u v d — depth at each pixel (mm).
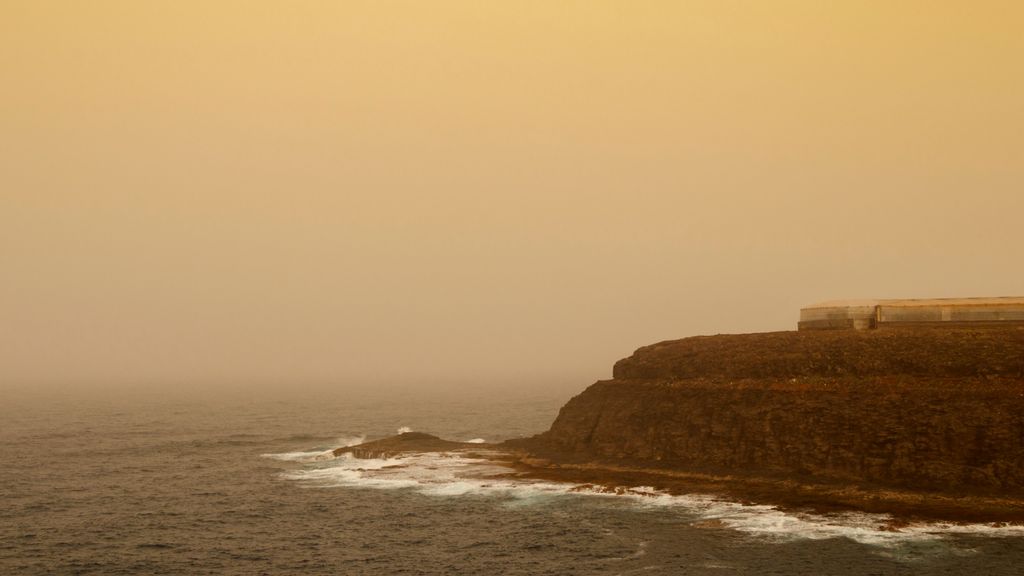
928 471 63969
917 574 48344
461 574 53281
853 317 89188
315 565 55969
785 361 78875
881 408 70000
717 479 71188
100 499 77938
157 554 59062
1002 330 75000
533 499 71250
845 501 62844
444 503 71500
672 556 54094
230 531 65125
